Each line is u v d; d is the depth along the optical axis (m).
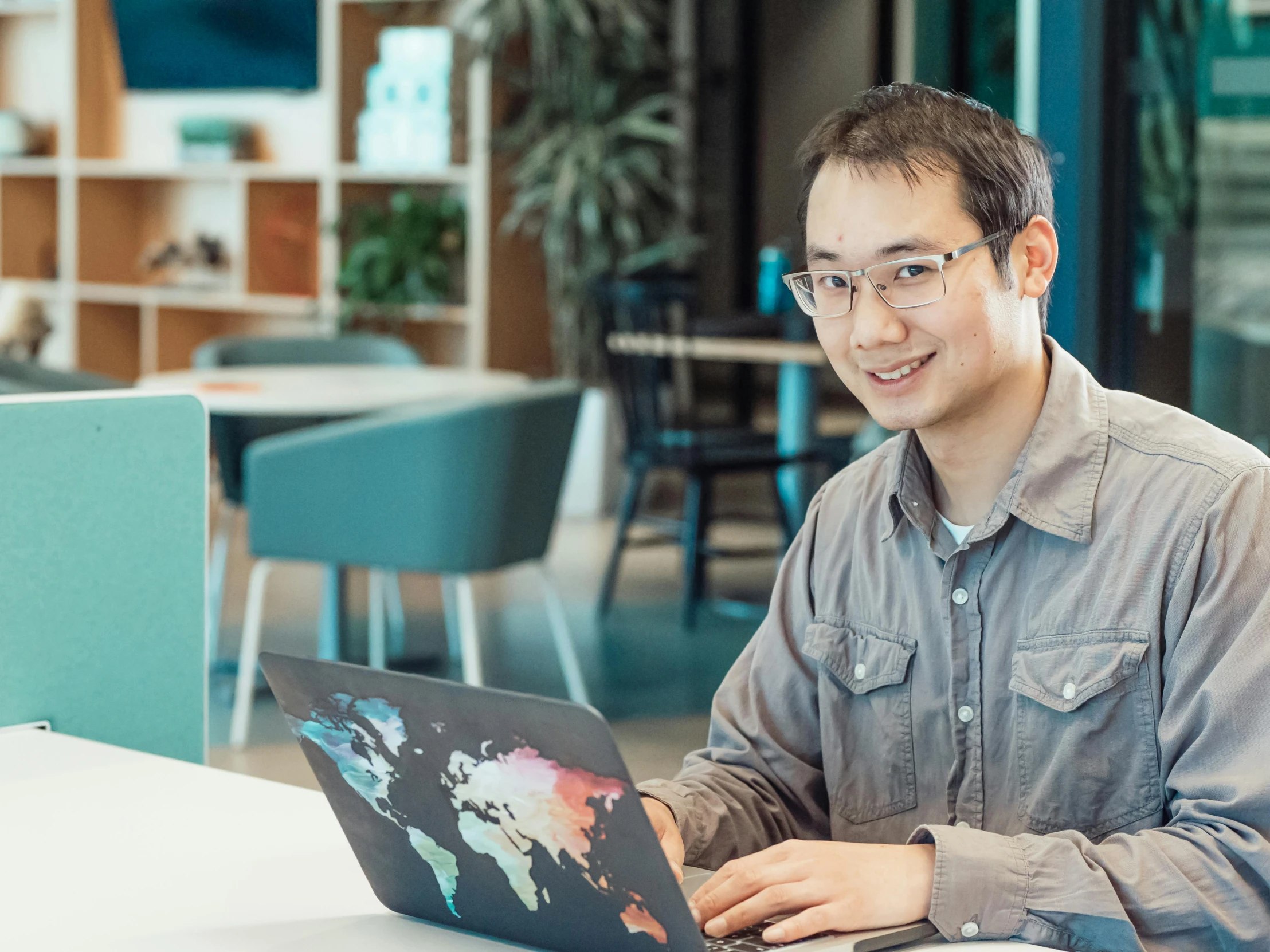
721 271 7.45
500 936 0.98
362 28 6.83
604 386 6.67
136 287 7.46
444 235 6.64
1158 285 3.87
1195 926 1.02
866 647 1.29
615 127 6.43
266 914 1.02
